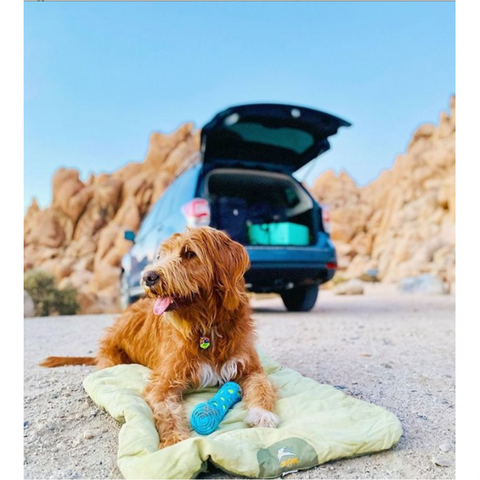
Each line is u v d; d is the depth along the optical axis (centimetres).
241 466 219
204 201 653
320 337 561
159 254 325
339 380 368
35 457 243
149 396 291
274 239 762
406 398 322
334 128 693
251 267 697
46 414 293
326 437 240
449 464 229
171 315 304
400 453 242
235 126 654
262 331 608
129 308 412
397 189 3716
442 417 288
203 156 708
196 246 306
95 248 3803
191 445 218
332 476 221
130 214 3819
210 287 306
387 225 3653
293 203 821
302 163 802
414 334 579
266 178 767
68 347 554
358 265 3412
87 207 4128
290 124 668
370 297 1408
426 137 3869
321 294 1759
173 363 307
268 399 286
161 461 213
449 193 2612
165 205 788
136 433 241
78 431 273
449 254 2156
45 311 1545
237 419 277
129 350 388
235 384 303
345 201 4731
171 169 4169
